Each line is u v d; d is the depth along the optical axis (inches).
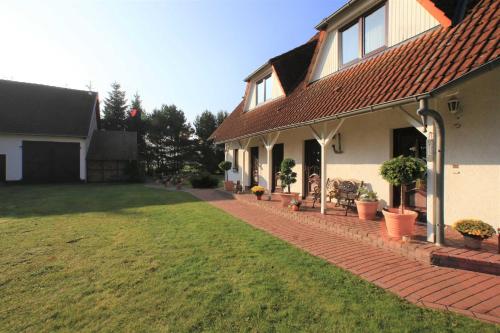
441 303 129.5
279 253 202.8
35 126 944.9
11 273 172.6
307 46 522.0
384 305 129.0
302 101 374.0
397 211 220.2
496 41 171.9
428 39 243.1
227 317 122.6
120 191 693.9
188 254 202.5
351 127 338.0
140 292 146.1
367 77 277.1
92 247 222.4
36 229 283.4
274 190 535.2
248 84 633.6
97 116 1309.1
